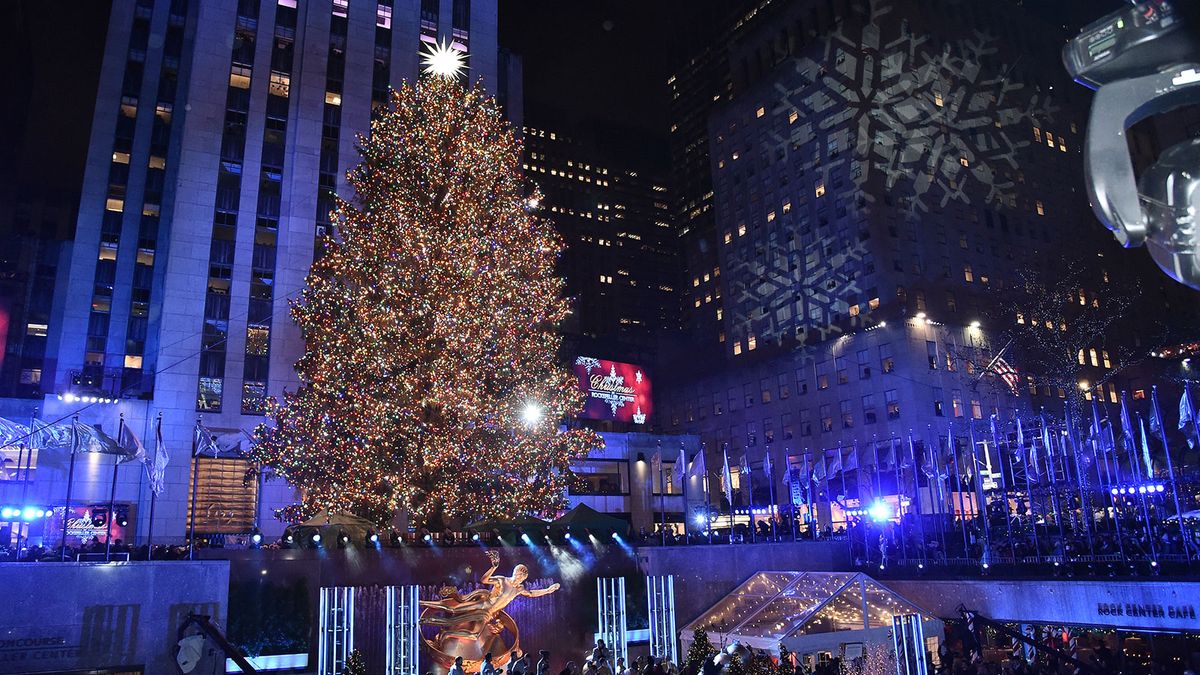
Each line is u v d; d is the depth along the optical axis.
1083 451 42.91
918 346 76.44
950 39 91.94
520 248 39.31
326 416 35.66
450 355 34.97
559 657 29.03
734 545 33.84
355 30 62.81
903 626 23.66
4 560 25.55
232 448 51.00
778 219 94.50
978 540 34.88
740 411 93.81
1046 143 96.75
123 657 22.45
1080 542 32.03
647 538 38.47
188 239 54.09
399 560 27.66
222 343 53.25
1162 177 3.01
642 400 74.88
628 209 183.25
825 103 90.12
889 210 83.00
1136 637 27.88
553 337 40.84
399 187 38.09
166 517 49.00
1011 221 89.75
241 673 24.34
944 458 51.66
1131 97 3.09
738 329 98.12
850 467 43.59
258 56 59.50
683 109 162.12
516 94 77.31
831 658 24.53
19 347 95.06
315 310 38.41
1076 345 77.56
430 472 34.31
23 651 21.41
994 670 24.25
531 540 30.36
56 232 112.38
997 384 78.38
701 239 128.88
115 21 69.38
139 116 68.75
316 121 59.41
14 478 47.22
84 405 49.47
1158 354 84.38
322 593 25.05
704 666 17.58
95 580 22.58
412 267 36.16
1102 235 97.31
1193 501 37.25
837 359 82.94
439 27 66.56
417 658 24.41
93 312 64.75
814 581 29.75
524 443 36.62
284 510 39.25
